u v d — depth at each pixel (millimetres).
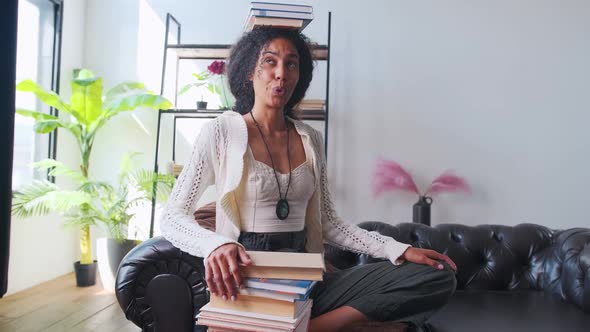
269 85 1308
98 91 3076
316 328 1181
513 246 1974
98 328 2361
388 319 1212
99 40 3584
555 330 1374
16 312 2594
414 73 3441
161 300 1174
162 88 3252
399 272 1219
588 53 3396
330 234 1441
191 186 1247
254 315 986
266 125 1357
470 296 1812
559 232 1980
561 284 1792
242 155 1247
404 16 3441
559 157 3406
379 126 3451
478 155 3428
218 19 3504
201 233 1105
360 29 3455
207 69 3367
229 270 991
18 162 3166
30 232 3088
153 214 3137
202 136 1285
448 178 3322
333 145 3455
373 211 3438
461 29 3436
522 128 3418
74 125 3148
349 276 1268
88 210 3092
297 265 978
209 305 1025
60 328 2354
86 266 3146
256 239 1256
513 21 3424
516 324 1434
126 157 3240
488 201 3424
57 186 3105
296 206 1321
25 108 3234
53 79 3334
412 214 3381
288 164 1336
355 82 3455
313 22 3461
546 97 3412
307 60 1452
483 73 3430
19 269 3002
